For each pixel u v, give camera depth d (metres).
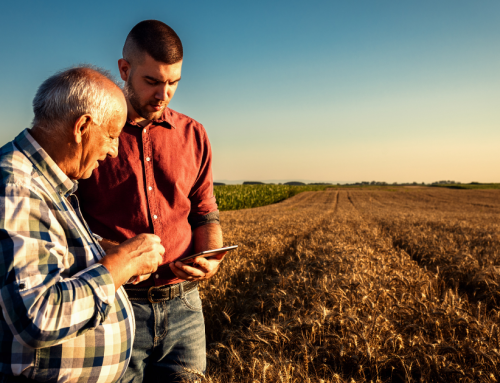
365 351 2.64
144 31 1.43
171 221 1.70
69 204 1.18
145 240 1.23
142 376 1.69
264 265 6.50
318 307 3.29
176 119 1.80
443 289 5.14
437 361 2.61
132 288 1.62
